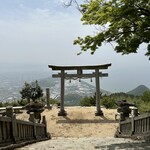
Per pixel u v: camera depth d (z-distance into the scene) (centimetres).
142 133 1156
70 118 2277
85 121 2189
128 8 962
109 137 1703
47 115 2366
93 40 1116
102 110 2500
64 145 1112
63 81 2403
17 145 961
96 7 1039
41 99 2992
